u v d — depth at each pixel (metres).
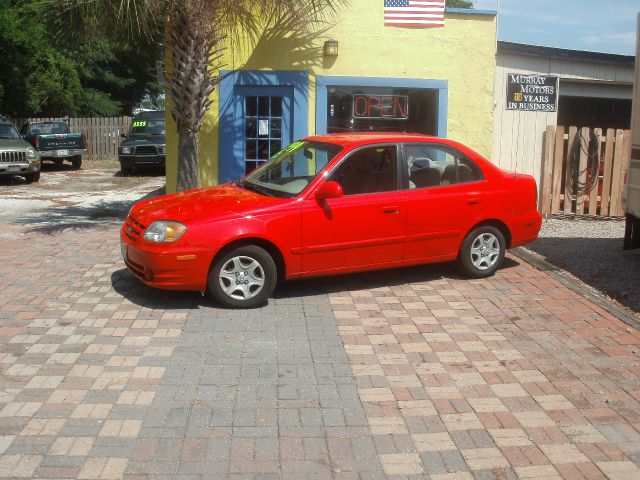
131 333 6.45
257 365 5.80
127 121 28.20
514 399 5.27
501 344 6.35
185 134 10.78
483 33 11.90
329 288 7.93
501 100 12.73
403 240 7.73
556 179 12.59
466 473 4.29
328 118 11.91
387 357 6.03
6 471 4.20
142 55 12.14
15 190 17.52
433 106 12.11
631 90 14.58
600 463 4.41
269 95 11.73
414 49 11.83
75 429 4.71
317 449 4.53
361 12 11.66
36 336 6.34
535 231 8.58
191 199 7.52
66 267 8.62
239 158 11.82
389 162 7.74
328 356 6.02
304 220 7.20
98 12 10.04
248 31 11.45
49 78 29.58
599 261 9.35
